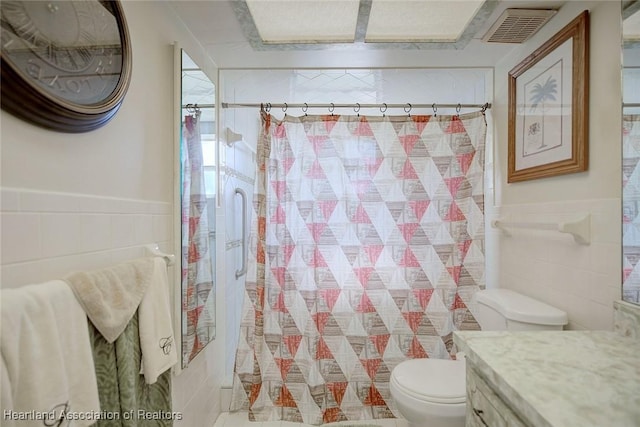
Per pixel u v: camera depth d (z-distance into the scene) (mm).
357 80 2006
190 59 1476
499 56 1779
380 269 1927
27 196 702
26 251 699
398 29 1522
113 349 840
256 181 1915
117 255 1000
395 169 1927
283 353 1905
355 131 1931
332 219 1918
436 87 2070
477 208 1900
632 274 1037
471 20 1433
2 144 649
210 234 1698
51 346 646
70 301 709
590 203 1191
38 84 684
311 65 1869
